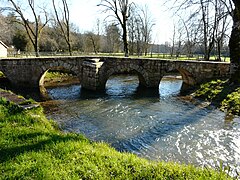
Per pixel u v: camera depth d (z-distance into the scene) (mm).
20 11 30766
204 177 4789
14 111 8500
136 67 22047
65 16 33625
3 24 41375
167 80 29156
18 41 46938
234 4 14938
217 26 29719
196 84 21312
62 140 6152
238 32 16016
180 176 4797
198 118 13039
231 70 17125
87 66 21844
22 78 21609
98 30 55062
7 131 6445
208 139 10094
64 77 30328
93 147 6355
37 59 21516
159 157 8445
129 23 49094
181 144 9633
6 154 5059
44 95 19734
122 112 14648
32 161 4859
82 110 15102
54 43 50250
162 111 14805
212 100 16219
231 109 13797
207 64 20906
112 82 27516
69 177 4395
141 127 11781
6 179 4188
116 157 5551
